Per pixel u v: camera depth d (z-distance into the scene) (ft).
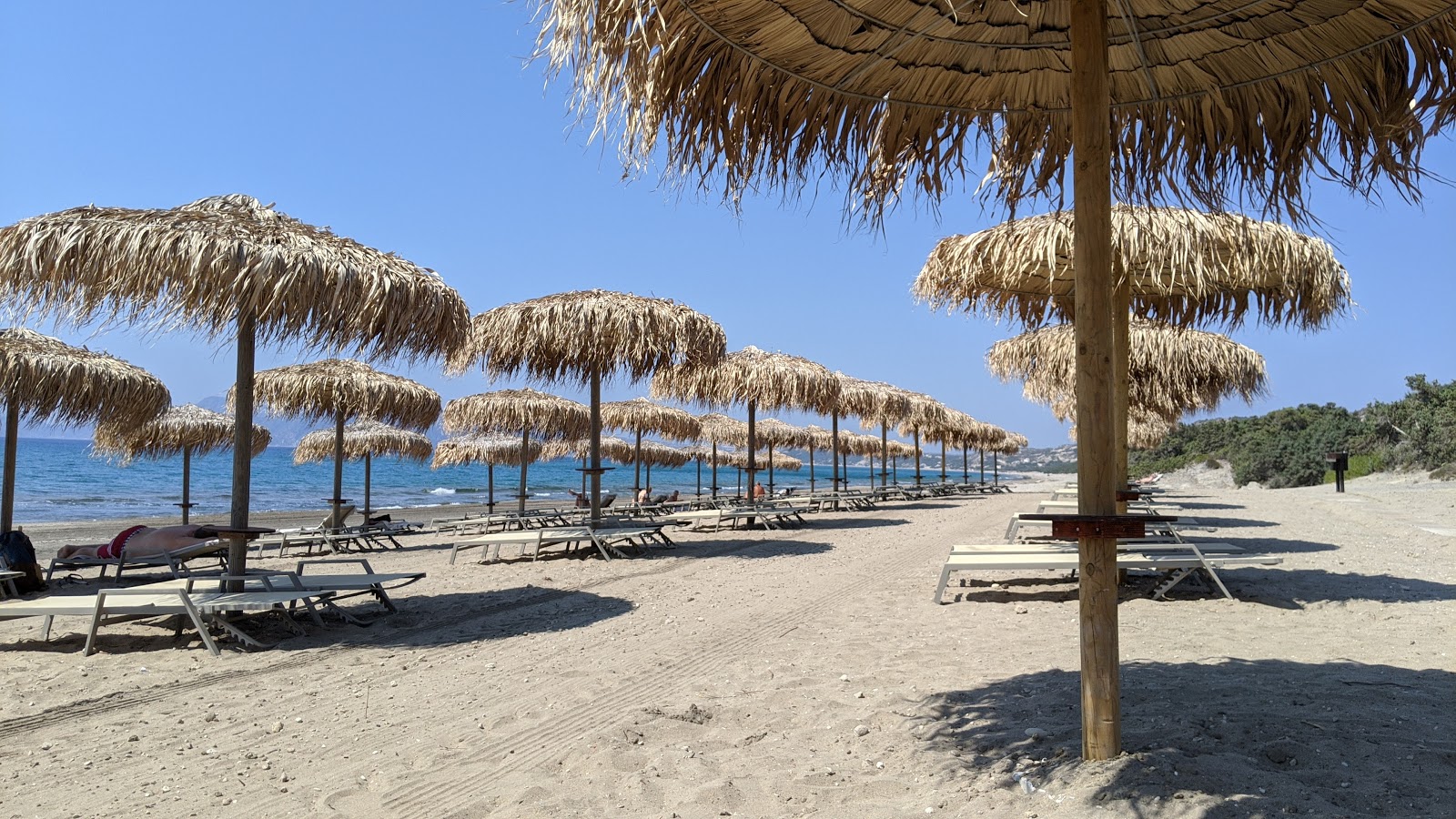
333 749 10.44
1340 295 17.17
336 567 31.17
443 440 61.67
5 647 16.67
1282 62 9.19
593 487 32.58
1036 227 15.24
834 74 9.61
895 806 7.77
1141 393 32.63
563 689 13.00
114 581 27.35
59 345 26.05
